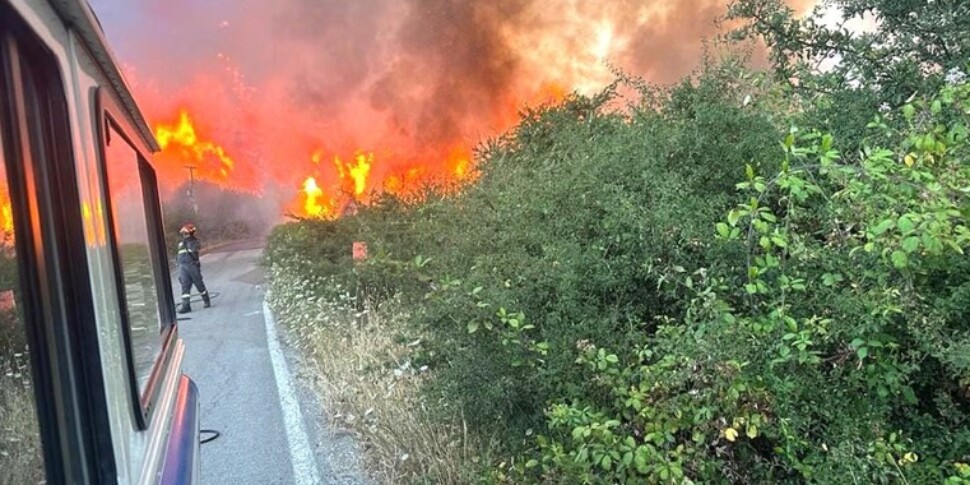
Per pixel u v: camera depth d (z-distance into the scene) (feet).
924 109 8.58
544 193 14.74
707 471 9.16
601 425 9.05
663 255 11.48
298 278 36.88
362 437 16.51
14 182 4.84
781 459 9.34
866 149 8.57
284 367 25.76
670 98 15.71
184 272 43.55
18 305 4.81
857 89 12.41
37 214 5.16
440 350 14.39
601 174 13.66
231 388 23.68
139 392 7.43
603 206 12.48
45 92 5.58
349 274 29.71
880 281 7.91
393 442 14.79
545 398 11.55
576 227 13.52
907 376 8.09
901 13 12.25
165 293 13.89
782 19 13.12
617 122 19.26
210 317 40.68
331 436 17.47
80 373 5.54
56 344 5.22
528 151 21.68
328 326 26.12
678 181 11.83
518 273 12.94
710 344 8.68
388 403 16.57
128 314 7.38
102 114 7.18
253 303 45.65
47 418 5.07
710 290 9.59
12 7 4.50
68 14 5.85
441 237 18.01
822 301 8.63
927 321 7.66
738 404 8.93
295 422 18.90
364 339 22.84
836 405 8.37
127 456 6.39
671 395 9.41
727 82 13.80
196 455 10.28
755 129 12.12
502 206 15.72
